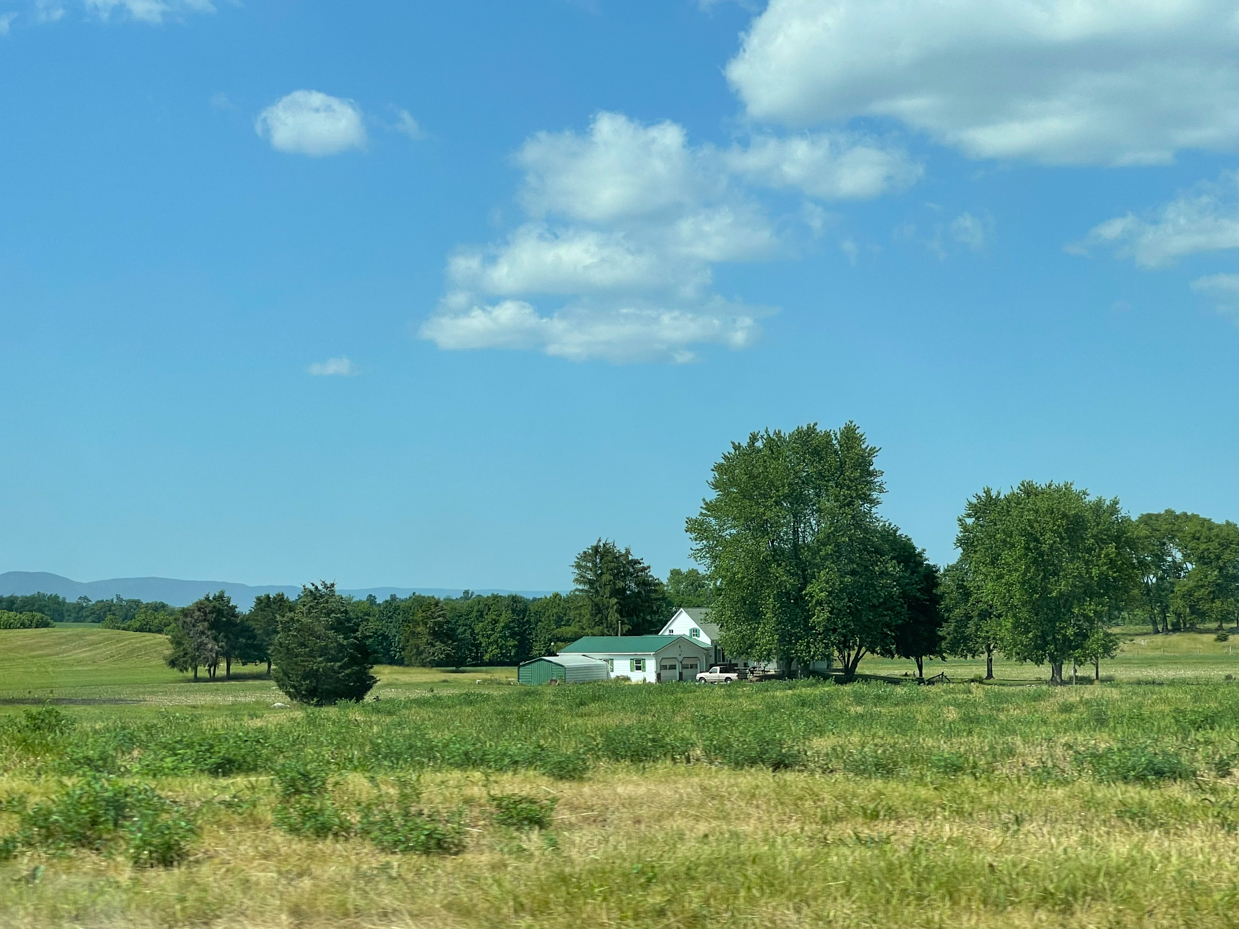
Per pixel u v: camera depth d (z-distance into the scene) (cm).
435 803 1330
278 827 1191
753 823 1212
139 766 1830
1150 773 1585
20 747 2180
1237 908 809
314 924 791
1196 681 6612
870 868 908
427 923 787
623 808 1319
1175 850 1035
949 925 770
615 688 5472
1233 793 1410
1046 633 6600
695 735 2228
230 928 782
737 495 7156
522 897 832
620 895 827
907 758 1777
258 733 2542
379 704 4656
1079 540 6531
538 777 1631
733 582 7038
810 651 6919
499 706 3981
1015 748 1983
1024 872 902
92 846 1118
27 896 852
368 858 1041
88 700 7069
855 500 7100
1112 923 783
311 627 5800
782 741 1955
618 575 12525
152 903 831
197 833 1125
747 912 796
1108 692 4162
